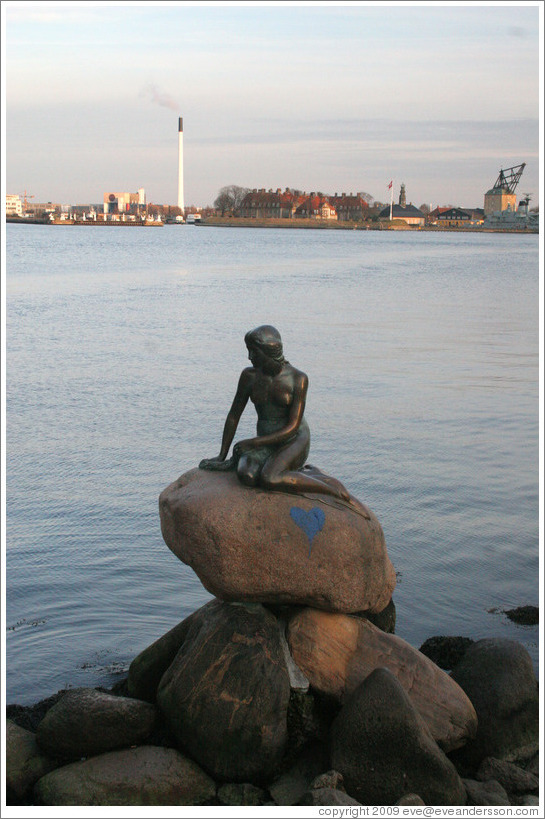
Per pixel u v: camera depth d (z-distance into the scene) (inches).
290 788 339.6
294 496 362.3
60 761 350.9
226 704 346.3
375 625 404.8
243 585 356.8
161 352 1299.2
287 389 372.2
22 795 340.8
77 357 1249.4
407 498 681.6
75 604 504.1
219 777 344.2
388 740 331.9
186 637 382.6
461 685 375.9
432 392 1060.5
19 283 2374.5
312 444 815.1
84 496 665.0
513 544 601.0
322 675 361.7
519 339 1513.3
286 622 373.1
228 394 1011.9
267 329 371.6
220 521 353.7
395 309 1920.5
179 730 350.9
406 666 364.8
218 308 1857.8
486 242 6299.2
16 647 457.1
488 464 771.4
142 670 395.9
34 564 549.0
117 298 2025.1
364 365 1234.6
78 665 442.3
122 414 913.5
